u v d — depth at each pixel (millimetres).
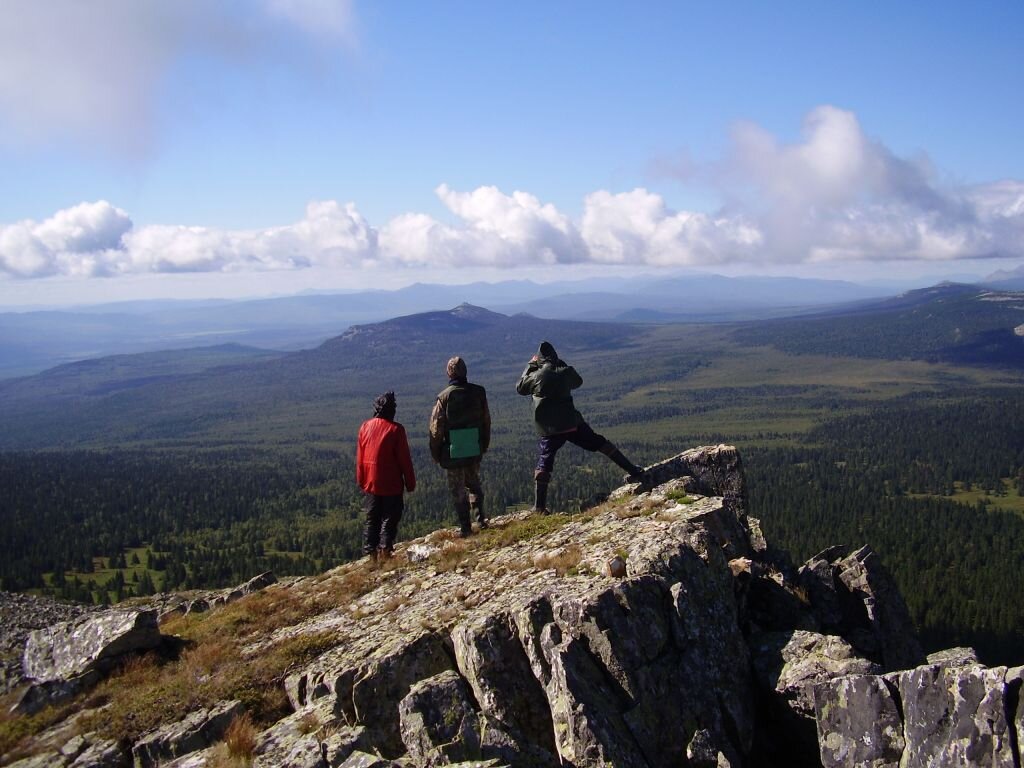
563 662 11742
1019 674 9820
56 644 16609
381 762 10109
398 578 19062
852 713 11508
